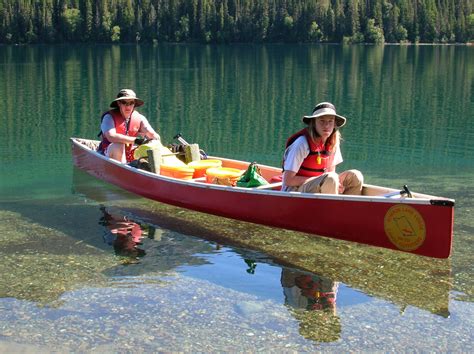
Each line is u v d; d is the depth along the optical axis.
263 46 70.94
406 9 88.44
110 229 6.33
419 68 30.59
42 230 6.27
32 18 77.88
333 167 5.97
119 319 4.33
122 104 7.85
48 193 7.75
